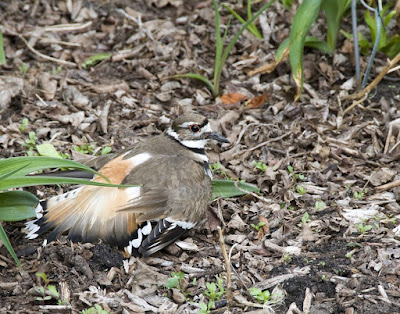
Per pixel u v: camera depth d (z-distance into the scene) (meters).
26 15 16.50
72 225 9.88
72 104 14.12
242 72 15.21
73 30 16.28
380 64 14.84
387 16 14.72
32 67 15.23
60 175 10.73
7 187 9.18
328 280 9.52
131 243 9.86
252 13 16.41
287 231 10.77
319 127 13.41
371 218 10.94
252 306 9.12
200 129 11.45
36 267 9.69
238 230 10.95
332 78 14.64
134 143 12.49
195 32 16.09
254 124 13.59
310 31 15.76
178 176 10.49
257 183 12.09
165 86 14.78
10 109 13.88
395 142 12.90
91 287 9.42
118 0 17.06
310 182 12.08
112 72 15.27
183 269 9.97
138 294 9.41
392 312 8.87
